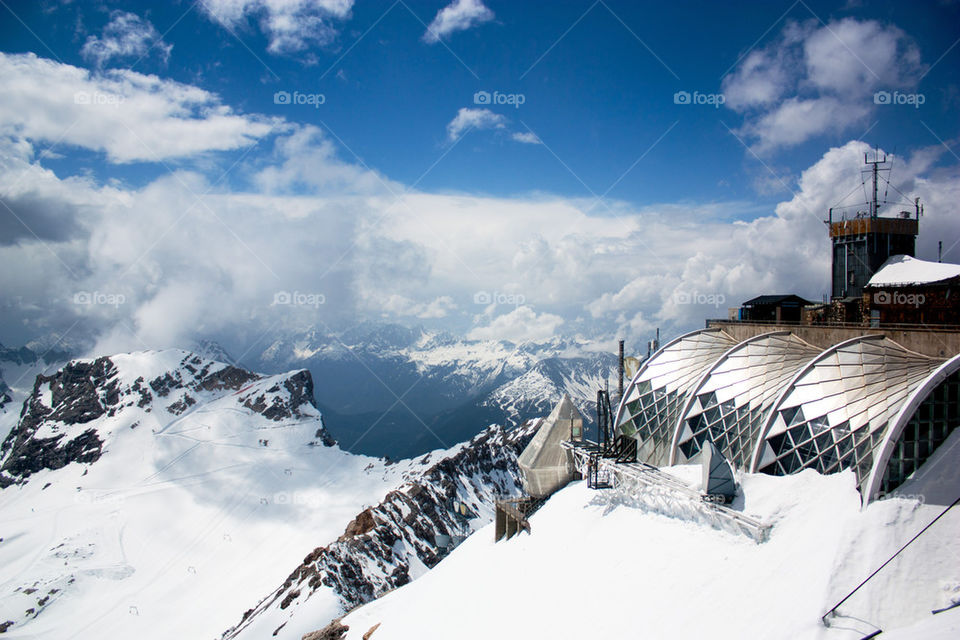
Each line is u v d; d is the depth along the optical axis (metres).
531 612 49.38
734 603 37.31
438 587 70.56
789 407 48.75
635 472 54.28
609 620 42.00
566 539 56.41
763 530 40.97
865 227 73.25
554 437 71.50
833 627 32.34
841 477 41.81
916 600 32.69
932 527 35.97
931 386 39.28
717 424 56.47
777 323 66.19
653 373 71.50
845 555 35.75
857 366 47.12
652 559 45.31
